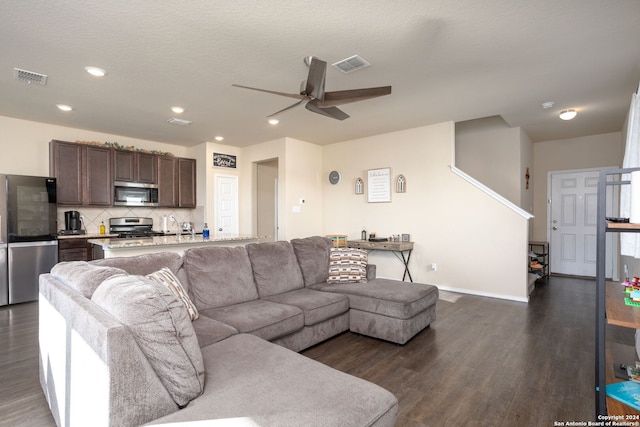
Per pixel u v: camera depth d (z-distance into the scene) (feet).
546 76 10.85
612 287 6.57
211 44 8.68
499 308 13.14
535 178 21.44
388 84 11.32
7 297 13.55
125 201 17.93
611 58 9.59
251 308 8.48
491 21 7.73
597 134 19.33
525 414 6.20
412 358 8.63
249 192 21.70
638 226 4.80
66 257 15.23
